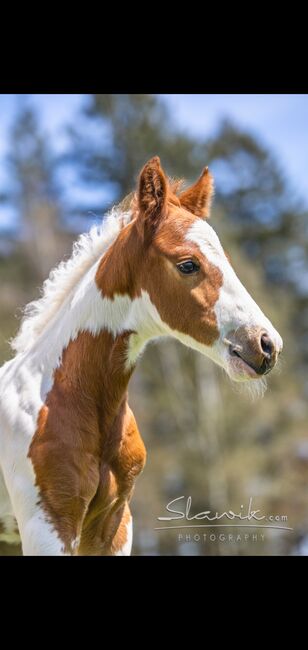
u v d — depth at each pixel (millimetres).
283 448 31156
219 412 31406
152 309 6066
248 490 30359
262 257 46938
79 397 6117
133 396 31844
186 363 31828
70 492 5848
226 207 46000
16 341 6871
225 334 5723
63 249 39156
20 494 5930
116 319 6219
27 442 5992
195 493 29812
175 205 6250
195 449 30797
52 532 5762
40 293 7266
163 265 5957
